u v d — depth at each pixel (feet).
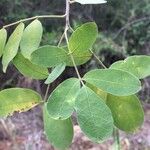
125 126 0.61
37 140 3.31
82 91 0.54
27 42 0.63
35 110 3.45
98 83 0.56
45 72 0.64
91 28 0.59
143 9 4.21
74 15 3.69
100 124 0.53
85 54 0.60
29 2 3.63
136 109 0.61
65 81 0.56
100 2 0.61
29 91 0.64
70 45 0.59
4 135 3.37
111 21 4.15
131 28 4.14
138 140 3.30
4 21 3.32
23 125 3.42
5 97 0.64
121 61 0.60
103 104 0.54
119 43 4.08
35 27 0.64
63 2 3.76
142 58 0.60
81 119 0.53
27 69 0.64
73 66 0.60
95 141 0.53
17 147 3.29
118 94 0.55
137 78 0.55
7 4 3.29
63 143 0.62
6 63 0.63
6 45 0.64
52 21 3.65
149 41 4.20
